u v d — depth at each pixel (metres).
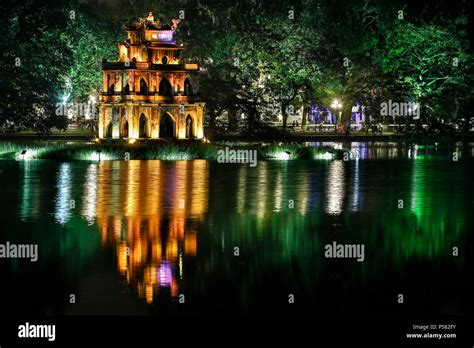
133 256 27.39
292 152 67.06
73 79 113.31
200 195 41.44
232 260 26.84
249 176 51.12
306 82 108.75
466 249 28.30
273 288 23.97
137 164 60.09
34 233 30.97
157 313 22.22
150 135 76.00
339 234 30.84
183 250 28.20
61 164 59.31
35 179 48.50
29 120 92.31
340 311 22.45
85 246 28.78
